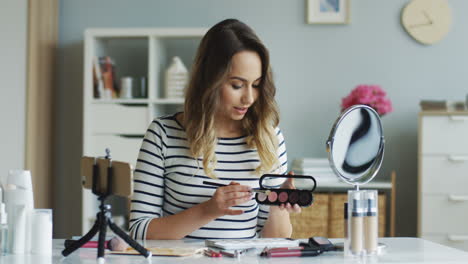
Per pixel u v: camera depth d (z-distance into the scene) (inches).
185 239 63.2
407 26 157.2
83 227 145.5
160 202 66.2
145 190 65.4
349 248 54.3
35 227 56.2
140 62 159.3
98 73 148.9
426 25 157.0
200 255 54.7
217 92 63.6
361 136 58.9
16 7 138.9
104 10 161.3
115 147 148.3
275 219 67.5
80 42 161.8
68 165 162.1
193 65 66.1
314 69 158.2
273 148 66.4
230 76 62.4
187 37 150.3
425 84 157.6
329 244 56.6
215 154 66.0
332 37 158.4
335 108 158.4
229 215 62.7
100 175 55.4
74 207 161.9
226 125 67.2
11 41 136.9
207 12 159.6
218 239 64.0
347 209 54.6
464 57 157.1
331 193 140.0
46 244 56.2
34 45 146.4
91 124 148.5
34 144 147.6
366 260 52.7
